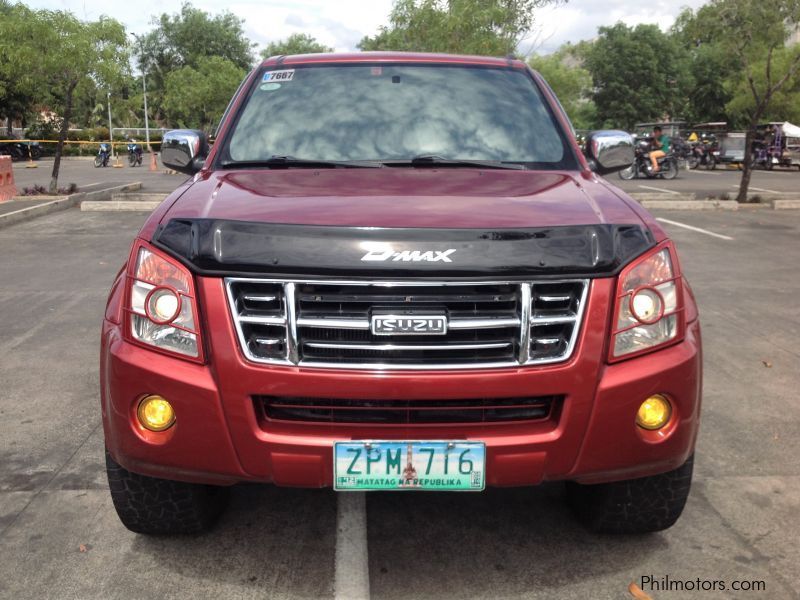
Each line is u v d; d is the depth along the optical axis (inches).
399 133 135.9
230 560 109.1
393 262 89.0
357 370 90.5
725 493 131.1
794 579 105.7
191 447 93.2
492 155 133.0
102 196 624.7
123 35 635.5
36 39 599.5
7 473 136.0
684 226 468.8
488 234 91.5
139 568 106.8
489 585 103.7
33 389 179.6
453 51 637.9
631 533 114.6
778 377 192.5
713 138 1240.8
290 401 93.4
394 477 92.7
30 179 894.4
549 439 92.7
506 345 91.9
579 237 93.4
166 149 145.3
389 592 101.9
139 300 95.0
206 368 92.4
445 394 90.4
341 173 122.3
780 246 394.3
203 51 2650.1
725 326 240.7
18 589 101.5
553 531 118.0
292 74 150.7
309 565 108.3
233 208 100.0
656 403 95.8
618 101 2402.8
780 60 1270.9
